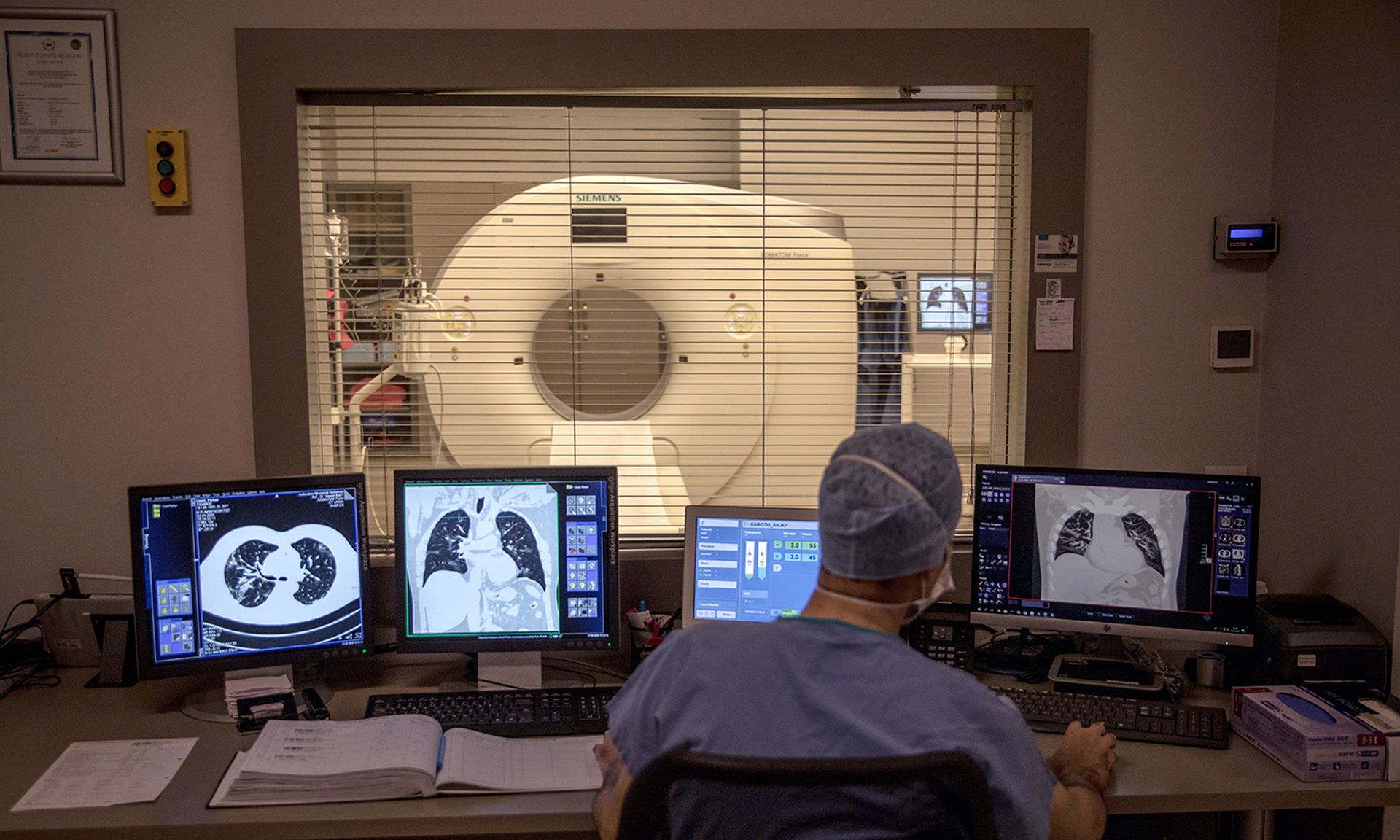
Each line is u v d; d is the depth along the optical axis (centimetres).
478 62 191
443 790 142
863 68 194
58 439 197
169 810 137
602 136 215
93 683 182
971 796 89
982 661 189
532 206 215
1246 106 202
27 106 190
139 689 181
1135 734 158
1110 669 183
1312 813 187
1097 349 206
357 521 177
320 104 196
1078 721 151
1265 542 207
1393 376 170
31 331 195
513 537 177
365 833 135
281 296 193
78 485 198
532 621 178
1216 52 201
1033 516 180
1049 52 195
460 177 212
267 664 171
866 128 212
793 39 192
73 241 194
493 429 217
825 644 102
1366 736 145
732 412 222
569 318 220
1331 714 153
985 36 194
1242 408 208
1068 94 197
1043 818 104
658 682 104
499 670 180
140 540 163
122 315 195
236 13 191
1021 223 205
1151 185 203
